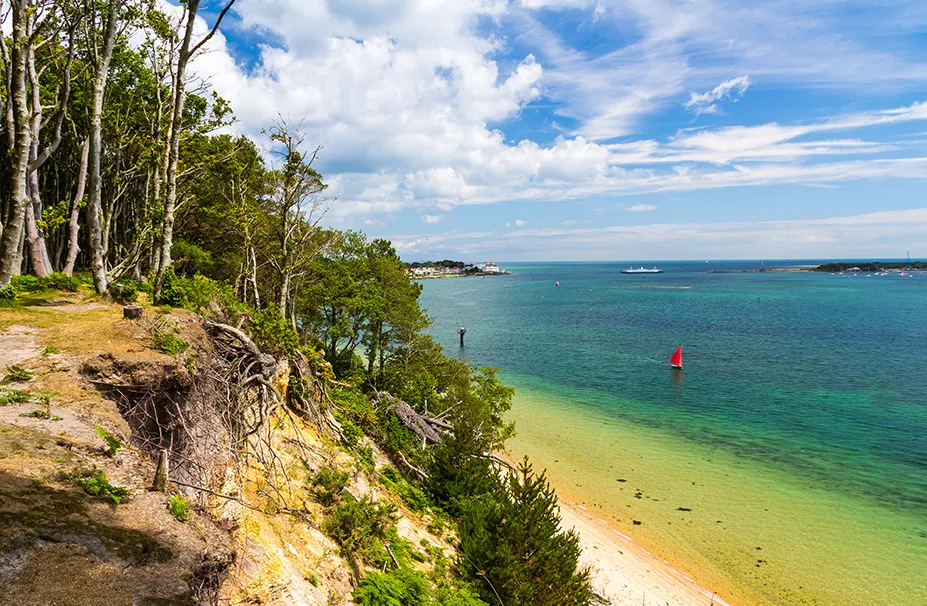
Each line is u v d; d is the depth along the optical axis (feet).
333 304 119.24
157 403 34.99
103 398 31.27
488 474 69.67
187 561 20.42
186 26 58.39
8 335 37.78
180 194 92.84
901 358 239.91
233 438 40.83
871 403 165.48
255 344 51.08
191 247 105.70
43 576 16.89
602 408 161.07
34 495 20.10
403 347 131.64
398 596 39.81
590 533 82.69
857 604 66.95
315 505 44.78
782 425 143.02
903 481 105.09
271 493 40.98
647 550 78.84
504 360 245.86
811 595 68.90
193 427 36.50
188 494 30.48
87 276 85.81
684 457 118.11
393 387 119.85
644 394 179.42
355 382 89.71
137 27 71.92
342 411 71.10
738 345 283.38
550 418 149.69
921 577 72.64
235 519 32.37
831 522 87.97
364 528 44.80
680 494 98.53
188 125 93.09
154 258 76.18
